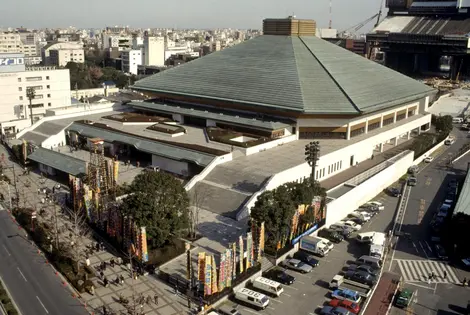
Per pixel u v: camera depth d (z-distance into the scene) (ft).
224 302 258.37
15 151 513.04
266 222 293.02
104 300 254.88
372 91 547.90
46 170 462.60
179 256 299.38
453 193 433.48
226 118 510.17
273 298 263.90
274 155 439.63
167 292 263.49
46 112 609.42
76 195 353.51
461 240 318.65
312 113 474.49
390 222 375.86
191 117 552.41
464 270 300.20
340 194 387.55
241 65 586.86
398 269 300.40
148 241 305.12
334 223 361.71
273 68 555.69
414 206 411.13
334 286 273.54
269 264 297.33
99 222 331.16
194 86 574.97
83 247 311.06
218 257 293.84
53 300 254.68
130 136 478.59
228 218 348.59
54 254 301.02
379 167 472.44
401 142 593.42
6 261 297.33
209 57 642.63
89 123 535.19
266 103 497.87
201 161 412.36
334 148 464.24
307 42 622.95
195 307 249.34
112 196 367.04
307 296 266.57
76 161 440.86
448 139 651.25
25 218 353.31
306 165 410.52
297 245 318.65
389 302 261.85
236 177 389.60
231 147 440.45
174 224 299.38
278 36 646.33
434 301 264.72
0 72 653.71
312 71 545.03
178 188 304.50
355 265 297.74
